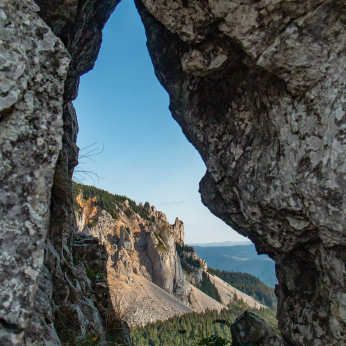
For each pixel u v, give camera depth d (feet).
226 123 13.67
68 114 21.02
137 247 331.57
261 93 11.89
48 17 11.10
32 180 6.37
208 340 15.97
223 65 12.18
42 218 6.25
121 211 342.44
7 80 6.43
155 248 330.95
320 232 9.81
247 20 10.35
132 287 278.67
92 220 304.50
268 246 13.08
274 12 9.98
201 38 11.71
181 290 329.31
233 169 13.00
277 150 11.19
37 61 7.04
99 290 22.16
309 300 11.84
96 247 24.58
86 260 23.59
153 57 15.51
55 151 6.75
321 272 11.10
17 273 5.76
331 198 9.20
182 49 13.44
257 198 11.68
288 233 11.41
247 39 10.60
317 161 9.64
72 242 22.94
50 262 13.76
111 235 313.53
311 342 11.27
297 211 10.48
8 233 5.93
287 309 12.81
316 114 9.96
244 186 12.37
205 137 14.44
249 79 12.08
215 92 13.70
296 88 10.48
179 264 357.00
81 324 14.17
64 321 13.57
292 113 10.71
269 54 10.40
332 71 9.82
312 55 9.99
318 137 9.77
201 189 15.33
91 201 328.70
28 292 5.72
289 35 10.03
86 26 14.56
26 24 7.13
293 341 12.19
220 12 10.61
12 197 6.15
